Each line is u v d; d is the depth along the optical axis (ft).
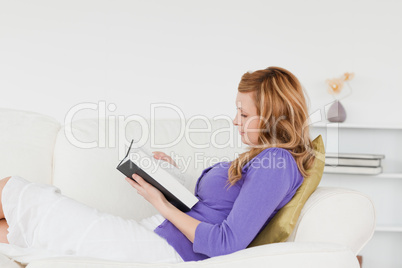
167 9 10.19
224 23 10.20
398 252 10.11
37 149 6.01
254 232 4.26
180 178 5.37
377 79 10.15
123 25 10.17
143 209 5.85
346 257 3.28
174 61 10.18
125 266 3.20
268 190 4.30
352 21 10.18
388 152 10.14
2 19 10.00
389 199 10.13
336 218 4.36
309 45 10.18
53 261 3.10
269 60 10.19
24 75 10.02
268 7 10.19
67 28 10.10
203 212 4.70
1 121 6.07
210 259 3.32
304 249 3.28
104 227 4.23
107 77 10.12
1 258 3.67
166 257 4.29
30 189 4.39
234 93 10.19
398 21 10.16
